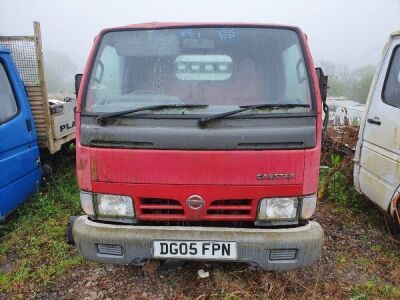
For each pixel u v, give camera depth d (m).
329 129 5.98
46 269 3.38
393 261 3.54
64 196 4.79
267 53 2.87
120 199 2.69
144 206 2.68
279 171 2.56
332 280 3.24
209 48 2.89
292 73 2.80
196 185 2.59
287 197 2.62
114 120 2.61
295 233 2.60
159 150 2.56
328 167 5.39
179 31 2.93
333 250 3.72
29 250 3.70
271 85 2.81
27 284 3.19
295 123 2.57
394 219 3.88
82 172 2.70
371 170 4.07
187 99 2.79
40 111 4.89
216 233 2.61
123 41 2.94
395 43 3.94
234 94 2.79
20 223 4.22
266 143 2.53
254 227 2.73
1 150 3.92
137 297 3.01
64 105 5.50
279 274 3.28
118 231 2.65
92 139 2.62
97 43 2.92
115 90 2.86
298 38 2.88
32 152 4.62
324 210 4.65
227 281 3.13
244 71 2.85
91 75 2.80
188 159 2.56
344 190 4.98
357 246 3.81
